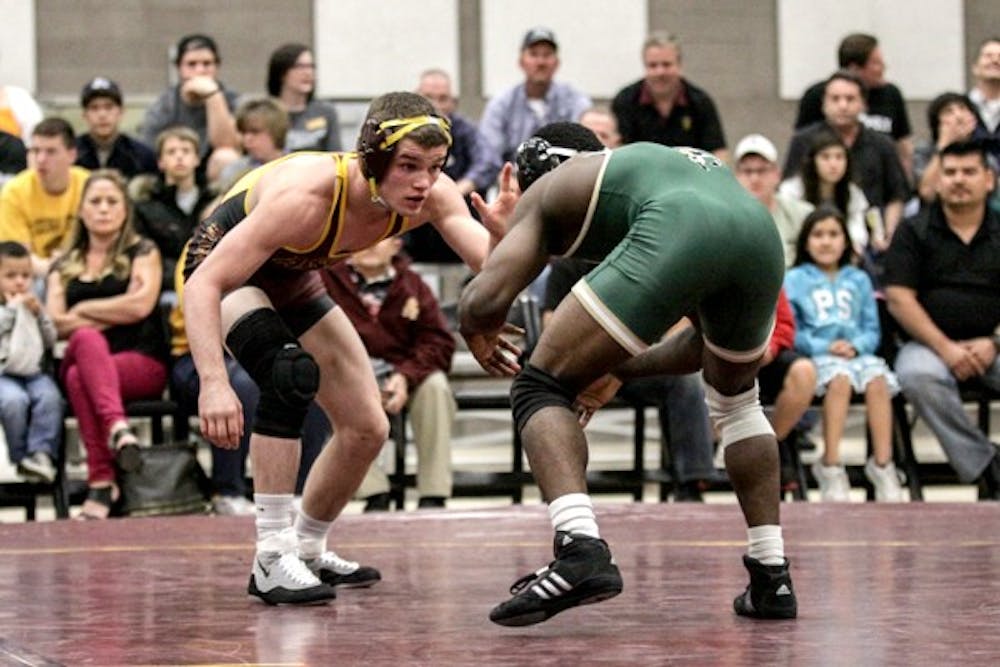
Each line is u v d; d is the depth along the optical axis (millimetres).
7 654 5359
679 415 11289
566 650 5258
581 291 5312
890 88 14414
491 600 6434
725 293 5402
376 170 5984
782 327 11375
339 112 15094
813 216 11672
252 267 6039
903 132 14438
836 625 5680
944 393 11477
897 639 5402
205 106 13383
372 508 11055
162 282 11695
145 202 11859
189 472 10945
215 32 16453
